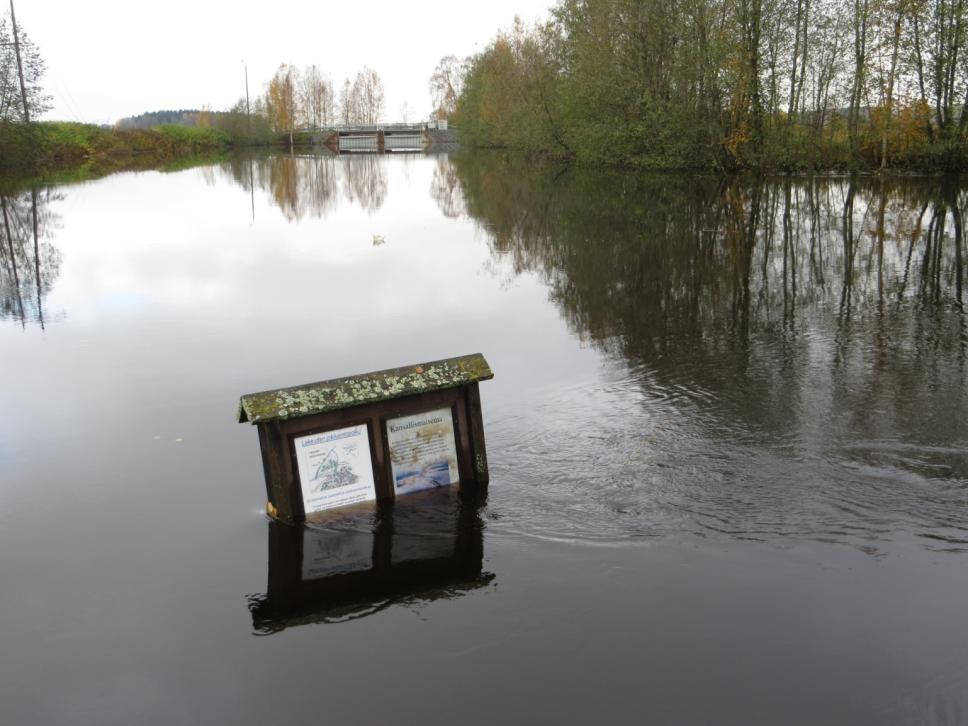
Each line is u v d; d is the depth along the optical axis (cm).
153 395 839
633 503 573
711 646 415
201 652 423
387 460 587
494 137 7156
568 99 4356
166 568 505
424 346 1017
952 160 3181
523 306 1238
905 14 3116
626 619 439
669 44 3738
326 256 1742
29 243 1962
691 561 495
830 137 3509
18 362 970
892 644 414
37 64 4928
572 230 2092
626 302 1255
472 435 607
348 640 430
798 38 3500
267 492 575
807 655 406
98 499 600
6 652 426
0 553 525
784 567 486
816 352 955
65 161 5800
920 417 726
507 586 475
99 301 1312
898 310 1163
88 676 407
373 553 518
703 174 3678
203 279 1493
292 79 11794
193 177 4481
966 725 358
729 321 1123
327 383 569
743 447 666
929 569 481
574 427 722
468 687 390
